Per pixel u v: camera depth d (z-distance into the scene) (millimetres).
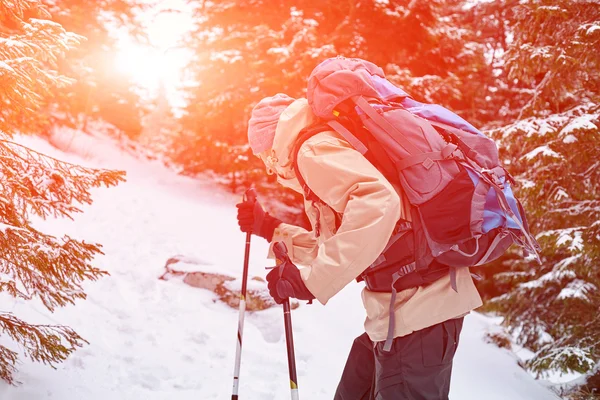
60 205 3354
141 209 7887
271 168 2467
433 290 2045
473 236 1938
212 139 11586
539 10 6188
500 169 2094
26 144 8445
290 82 10617
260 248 7418
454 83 10938
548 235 6047
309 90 2154
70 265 3154
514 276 8234
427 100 10305
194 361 4219
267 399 3834
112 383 3537
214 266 5852
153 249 6566
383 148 2031
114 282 5250
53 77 3156
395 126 2016
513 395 4984
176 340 4527
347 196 1980
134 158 11609
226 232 7977
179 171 12250
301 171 2072
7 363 3023
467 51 11906
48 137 9492
